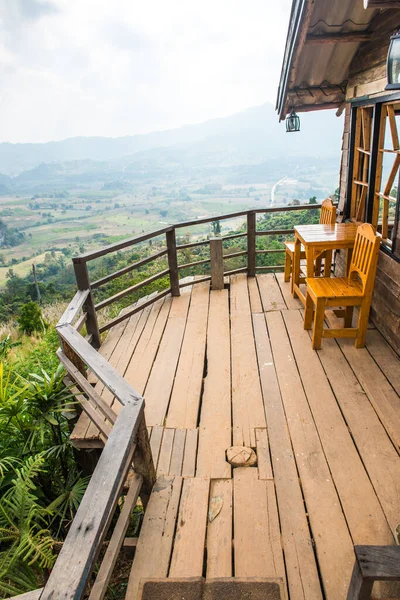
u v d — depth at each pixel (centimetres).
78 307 297
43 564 185
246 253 498
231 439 236
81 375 244
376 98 343
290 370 300
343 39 350
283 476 207
